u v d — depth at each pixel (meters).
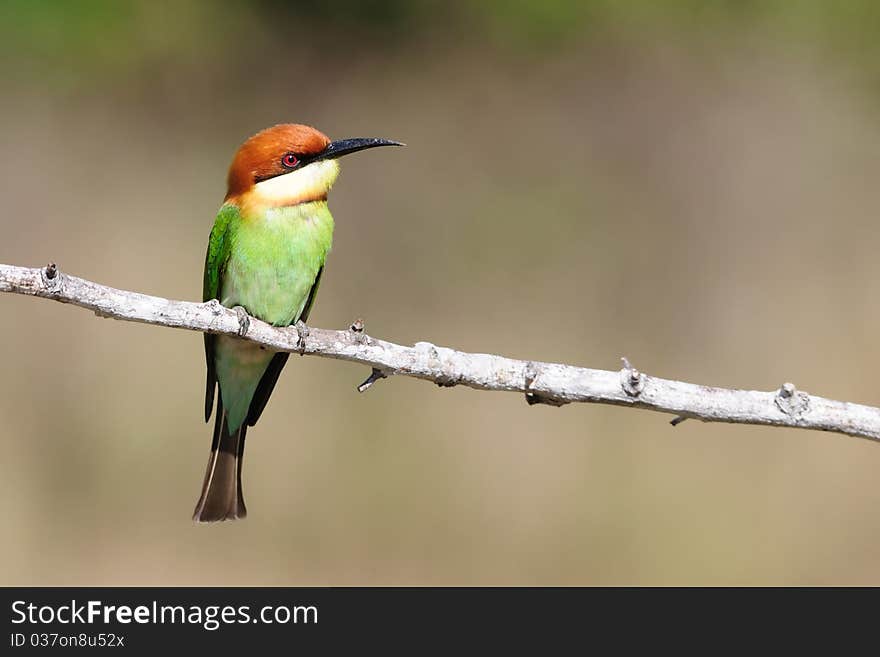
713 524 10.62
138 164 14.21
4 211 13.50
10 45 14.14
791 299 13.49
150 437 11.04
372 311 13.20
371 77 15.12
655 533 10.63
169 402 11.20
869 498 10.80
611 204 14.30
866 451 11.00
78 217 13.57
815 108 14.73
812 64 14.88
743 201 14.30
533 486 10.96
